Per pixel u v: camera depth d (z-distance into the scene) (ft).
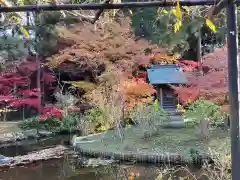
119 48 30.83
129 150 23.31
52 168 22.47
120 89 29.91
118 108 30.48
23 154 26.94
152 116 28.19
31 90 41.60
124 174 19.62
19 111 46.96
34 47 43.27
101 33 31.37
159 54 36.06
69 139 32.89
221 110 24.90
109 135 29.14
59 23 38.45
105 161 22.93
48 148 28.94
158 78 38.24
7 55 42.60
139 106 30.01
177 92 31.42
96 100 33.12
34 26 40.98
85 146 26.27
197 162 19.97
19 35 42.57
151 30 40.68
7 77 41.65
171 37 40.06
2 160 24.84
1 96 39.75
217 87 25.27
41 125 37.40
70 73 41.45
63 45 39.09
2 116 44.80
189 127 29.55
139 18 40.63
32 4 5.26
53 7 4.91
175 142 24.36
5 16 5.55
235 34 4.67
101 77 30.42
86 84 33.22
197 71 33.73
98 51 31.24
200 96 28.43
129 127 30.89
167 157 20.93
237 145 4.71
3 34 42.11
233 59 4.69
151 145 24.17
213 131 26.78
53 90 46.06
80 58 32.22
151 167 20.66
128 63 31.14
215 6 4.56
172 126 30.63
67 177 20.12
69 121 36.99
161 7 5.14
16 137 33.71
